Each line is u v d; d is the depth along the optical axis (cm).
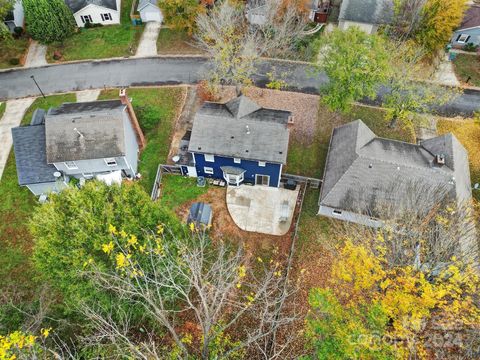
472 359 2170
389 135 4200
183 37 5266
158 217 2488
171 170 3862
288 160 3966
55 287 2603
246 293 3028
